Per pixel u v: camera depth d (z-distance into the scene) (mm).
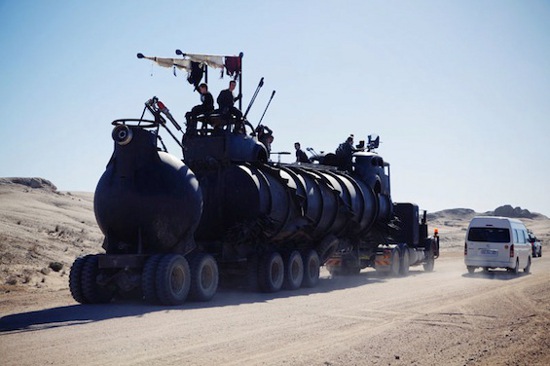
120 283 13906
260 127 20734
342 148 25438
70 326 10375
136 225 14219
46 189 73500
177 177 14695
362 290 18109
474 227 26953
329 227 21547
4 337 9242
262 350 8242
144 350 8188
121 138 14055
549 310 12758
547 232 94500
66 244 33875
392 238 26250
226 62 19078
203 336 9344
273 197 18094
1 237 28125
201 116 18406
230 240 17078
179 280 14141
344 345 8648
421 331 9930
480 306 13383
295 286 18859
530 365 7500
